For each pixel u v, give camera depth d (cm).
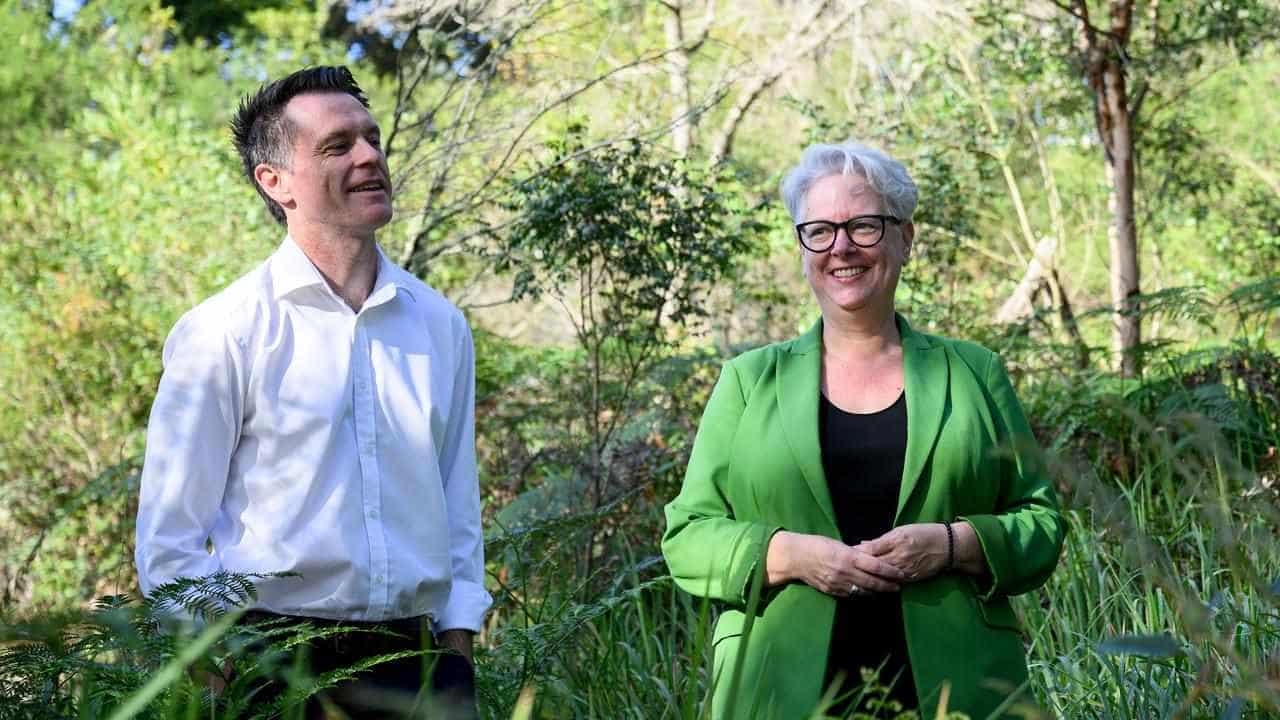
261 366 246
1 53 1588
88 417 877
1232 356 582
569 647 301
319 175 253
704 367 621
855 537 266
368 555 244
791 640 257
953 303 827
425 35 643
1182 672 278
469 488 268
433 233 744
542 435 619
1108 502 179
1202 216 1016
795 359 279
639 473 518
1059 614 376
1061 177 1300
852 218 271
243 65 1322
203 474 243
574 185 549
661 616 385
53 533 761
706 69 1123
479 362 794
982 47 951
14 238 943
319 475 245
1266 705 168
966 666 252
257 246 922
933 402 267
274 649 212
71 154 1326
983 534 255
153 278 950
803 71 1119
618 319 565
